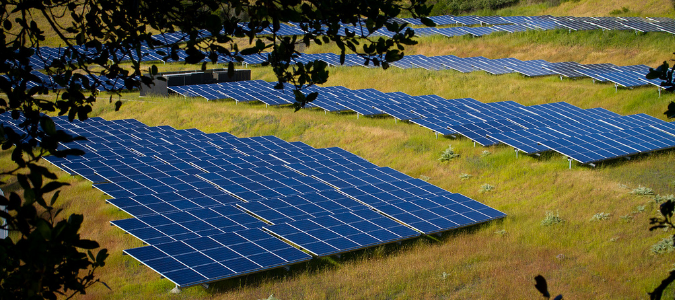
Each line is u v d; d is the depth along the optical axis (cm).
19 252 328
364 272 1755
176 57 529
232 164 2792
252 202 2217
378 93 4338
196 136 3353
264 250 1744
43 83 493
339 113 3962
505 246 2002
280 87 541
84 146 2959
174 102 3978
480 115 3819
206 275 1547
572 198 2459
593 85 4544
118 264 1759
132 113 3897
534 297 1602
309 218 2072
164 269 1545
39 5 490
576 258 1898
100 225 2072
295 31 5944
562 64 4975
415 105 4028
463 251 1950
